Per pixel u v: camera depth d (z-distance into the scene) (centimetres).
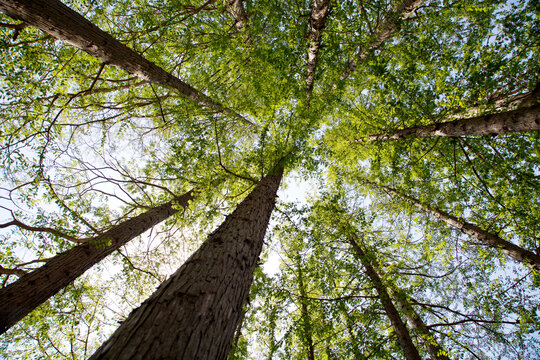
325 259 658
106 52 381
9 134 420
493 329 570
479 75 396
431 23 559
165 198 760
